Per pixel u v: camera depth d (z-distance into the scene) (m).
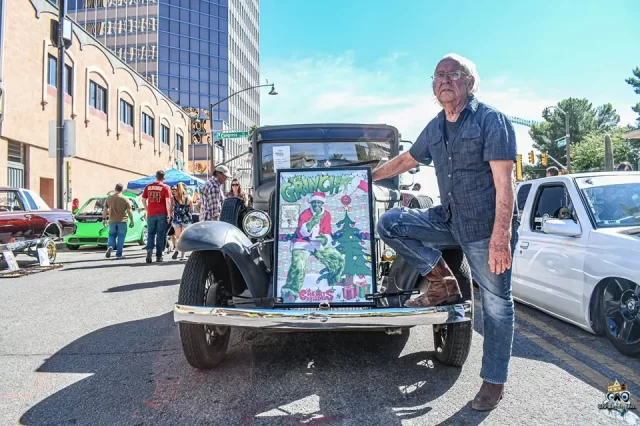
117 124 24.94
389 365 3.57
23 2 16.52
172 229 11.64
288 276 3.43
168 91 69.69
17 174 16.56
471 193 2.77
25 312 5.42
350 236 3.51
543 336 4.29
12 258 8.45
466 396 3.00
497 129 2.64
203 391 3.13
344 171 3.70
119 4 69.44
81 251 12.86
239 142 75.62
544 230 4.41
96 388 3.21
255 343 4.18
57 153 13.77
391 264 3.69
